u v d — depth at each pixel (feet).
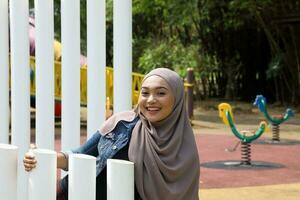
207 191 23.58
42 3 13.61
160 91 9.15
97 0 13.51
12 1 13.82
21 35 13.85
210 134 48.37
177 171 9.10
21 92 13.92
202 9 78.13
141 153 9.12
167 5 71.61
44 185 9.05
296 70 77.71
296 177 27.55
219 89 90.99
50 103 13.78
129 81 13.83
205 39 87.40
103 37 13.67
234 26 80.38
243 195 22.74
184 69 81.61
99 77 13.66
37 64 13.74
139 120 9.53
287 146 40.11
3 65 13.93
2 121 14.01
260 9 74.28
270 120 42.42
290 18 72.49
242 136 31.01
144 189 9.09
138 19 91.45
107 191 9.18
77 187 9.07
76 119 13.64
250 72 88.79
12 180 9.22
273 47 80.07
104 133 9.72
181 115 9.30
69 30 13.53
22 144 13.93
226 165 31.14
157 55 83.61
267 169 29.94
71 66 13.55
